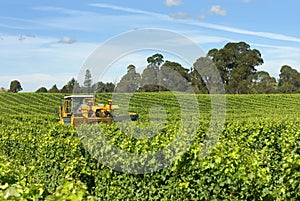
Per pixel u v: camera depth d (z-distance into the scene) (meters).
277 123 20.56
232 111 51.81
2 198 5.48
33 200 5.68
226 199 8.80
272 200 8.59
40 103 64.06
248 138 17.30
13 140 18.53
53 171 14.20
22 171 9.44
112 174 11.46
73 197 5.42
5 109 57.91
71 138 15.24
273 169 12.14
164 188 10.21
